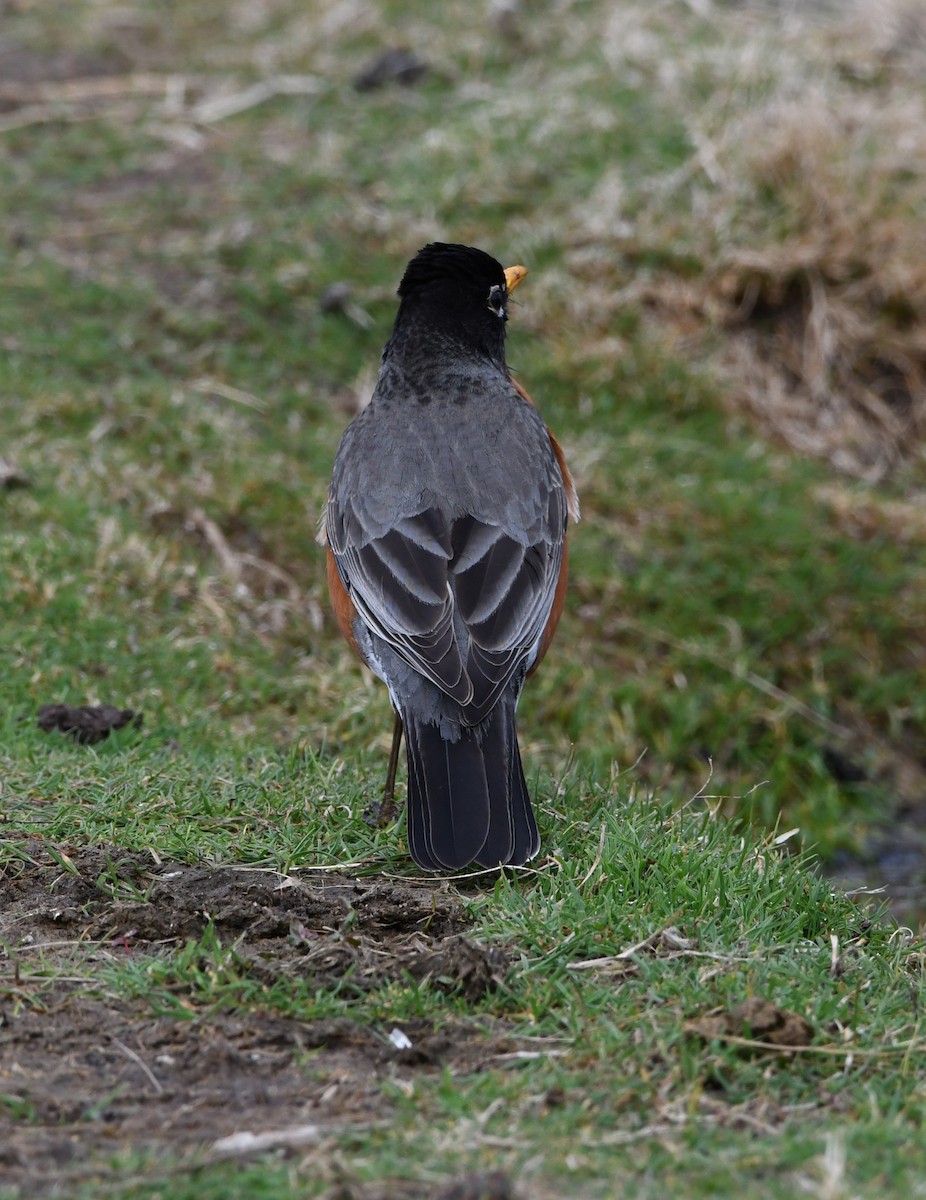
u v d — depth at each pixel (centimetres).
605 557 1383
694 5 2011
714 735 1290
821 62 1891
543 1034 593
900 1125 529
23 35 2041
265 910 687
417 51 1938
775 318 1645
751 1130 529
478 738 753
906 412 1605
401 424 890
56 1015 599
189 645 1112
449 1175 489
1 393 1391
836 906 735
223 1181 486
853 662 1371
